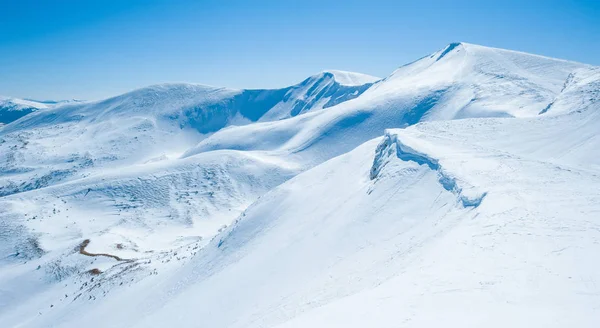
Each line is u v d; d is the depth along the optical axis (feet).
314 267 76.74
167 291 109.70
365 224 80.94
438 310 30.37
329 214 102.99
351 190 114.52
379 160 116.88
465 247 44.37
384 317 31.04
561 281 33.35
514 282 33.96
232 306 78.64
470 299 31.76
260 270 89.51
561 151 98.37
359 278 57.26
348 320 32.48
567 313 26.99
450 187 74.02
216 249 125.39
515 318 26.84
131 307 108.47
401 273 44.83
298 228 106.11
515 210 53.88
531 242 42.93
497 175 73.87
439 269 39.81
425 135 117.60
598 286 31.83
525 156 93.40
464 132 124.88
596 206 54.54
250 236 121.08
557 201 57.26
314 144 384.06
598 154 90.68
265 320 59.57
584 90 153.38
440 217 65.92
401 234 69.51
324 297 56.18
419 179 86.79
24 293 149.79
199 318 81.00
